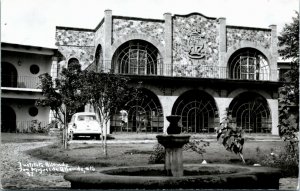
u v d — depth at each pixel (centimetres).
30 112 3500
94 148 1978
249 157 1614
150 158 1485
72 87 2070
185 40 3441
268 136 3272
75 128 2623
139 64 3331
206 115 3344
